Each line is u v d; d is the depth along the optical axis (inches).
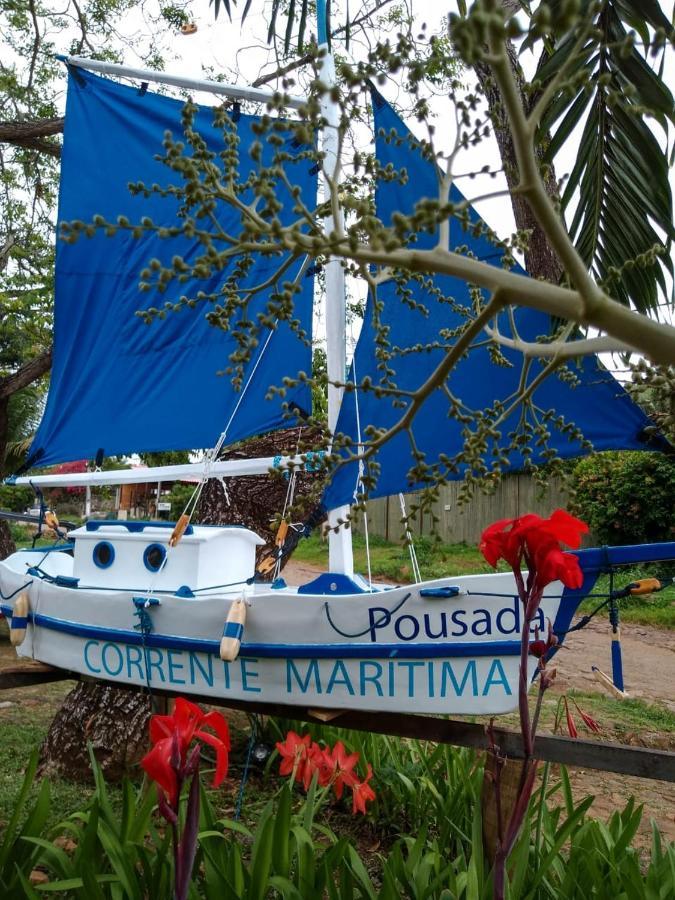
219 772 54.9
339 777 114.5
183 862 52.6
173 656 112.7
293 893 87.8
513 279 45.2
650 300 120.2
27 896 85.0
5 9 323.6
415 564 117.3
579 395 121.0
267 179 52.2
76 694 173.2
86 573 133.2
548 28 38.5
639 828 151.9
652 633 366.3
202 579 120.9
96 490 1122.7
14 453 489.7
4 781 160.4
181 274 52.3
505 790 102.4
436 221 45.3
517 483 559.8
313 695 103.2
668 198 113.8
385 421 128.3
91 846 94.0
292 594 106.3
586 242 122.6
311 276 150.6
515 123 41.6
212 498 197.3
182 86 170.6
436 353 128.6
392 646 98.3
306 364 153.3
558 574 48.5
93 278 178.7
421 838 104.2
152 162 179.3
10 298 351.9
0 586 148.2
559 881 102.9
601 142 115.9
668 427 68.2
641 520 453.4
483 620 95.3
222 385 159.6
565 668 294.7
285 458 135.0
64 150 184.5
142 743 164.7
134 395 169.6
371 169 62.1
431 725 106.0
